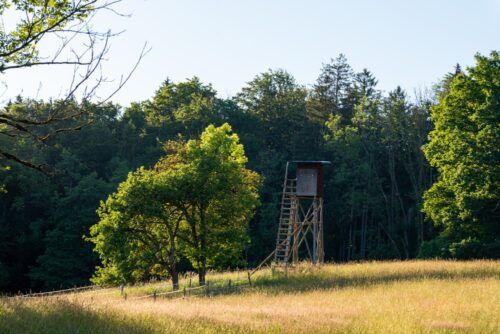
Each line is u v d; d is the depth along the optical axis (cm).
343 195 8375
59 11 1265
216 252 4312
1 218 7319
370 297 2645
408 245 8169
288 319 1881
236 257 4462
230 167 4312
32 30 1277
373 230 8550
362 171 8294
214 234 4291
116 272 4125
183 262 7375
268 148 9244
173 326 1534
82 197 7106
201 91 9938
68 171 7612
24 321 1461
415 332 1658
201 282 4209
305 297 2794
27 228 7469
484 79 5253
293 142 9056
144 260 4147
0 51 1270
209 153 4353
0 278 7031
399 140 8850
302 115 9994
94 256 7050
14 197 7350
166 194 4141
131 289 4334
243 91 10781
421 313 2052
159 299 3170
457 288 2841
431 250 6444
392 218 8431
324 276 3872
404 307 2202
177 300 2944
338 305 2381
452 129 5341
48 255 6975
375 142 8950
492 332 1695
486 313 2044
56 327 1433
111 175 8262
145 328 1484
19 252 7400
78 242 7062
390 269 4019
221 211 4325
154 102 10031
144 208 4062
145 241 4259
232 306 2386
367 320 1869
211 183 4241
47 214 7406
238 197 4372
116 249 4091
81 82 1124
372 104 9338
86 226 7088
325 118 10100
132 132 8875
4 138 6994
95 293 4256
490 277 3350
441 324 1800
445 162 5262
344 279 3634
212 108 9300
